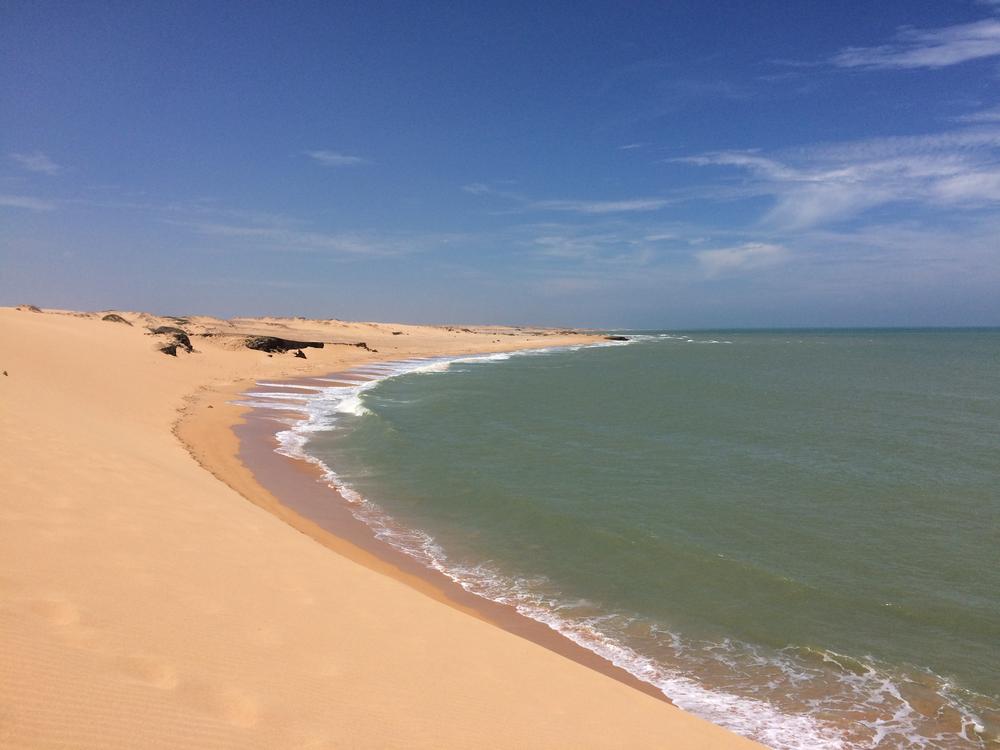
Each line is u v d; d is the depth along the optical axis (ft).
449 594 33.09
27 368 71.72
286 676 15.23
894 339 574.97
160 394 86.58
